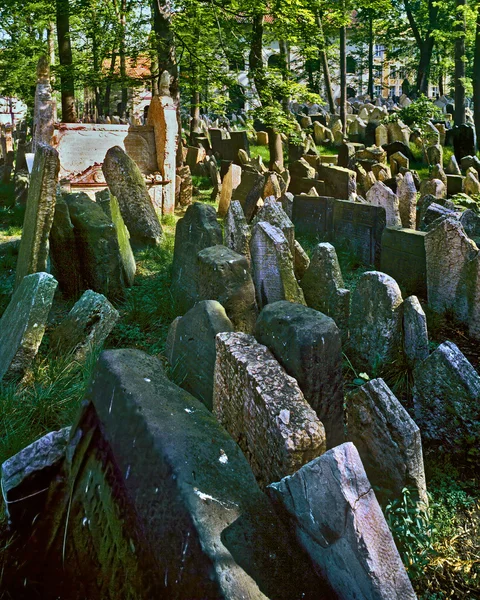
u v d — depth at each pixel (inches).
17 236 444.5
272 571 80.5
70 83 738.2
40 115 497.7
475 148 909.8
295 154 864.3
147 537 86.4
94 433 104.3
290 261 261.6
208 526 80.0
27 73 912.9
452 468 170.4
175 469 85.7
